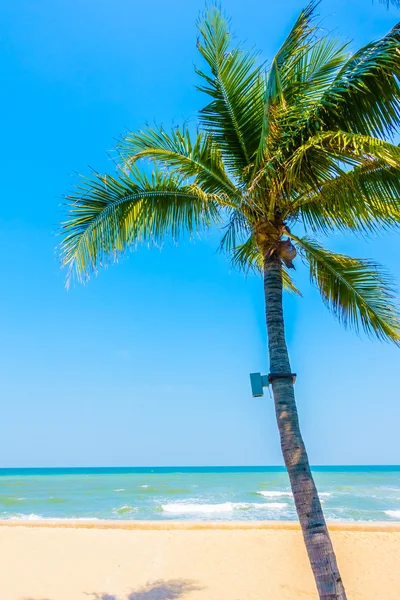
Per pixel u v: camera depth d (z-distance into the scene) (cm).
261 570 709
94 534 925
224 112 509
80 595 617
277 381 425
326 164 418
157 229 535
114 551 814
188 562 750
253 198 445
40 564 751
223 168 516
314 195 494
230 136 515
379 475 5819
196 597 607
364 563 724
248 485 3788
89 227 504
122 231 525
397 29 373
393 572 685
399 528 899
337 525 923
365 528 907
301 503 375
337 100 390
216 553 790
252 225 480
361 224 489
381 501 2330
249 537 872
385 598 599
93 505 2272
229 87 499
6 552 815
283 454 398
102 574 702
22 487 3697
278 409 414
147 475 6456
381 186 438
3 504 2353
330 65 463
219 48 498
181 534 905
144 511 1986
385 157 342
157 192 524
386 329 582
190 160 510
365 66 370
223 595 612
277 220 476
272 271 470
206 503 2294
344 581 658
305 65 475
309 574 692
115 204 518
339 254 570
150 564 745
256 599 598
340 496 2606
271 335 447
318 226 518
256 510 1994
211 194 479
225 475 6203
